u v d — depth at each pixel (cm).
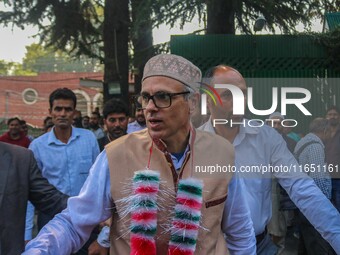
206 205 195
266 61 798
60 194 265
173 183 192
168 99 187
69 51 1354
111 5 1261
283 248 460
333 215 251
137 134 202
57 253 191
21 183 253
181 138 196
